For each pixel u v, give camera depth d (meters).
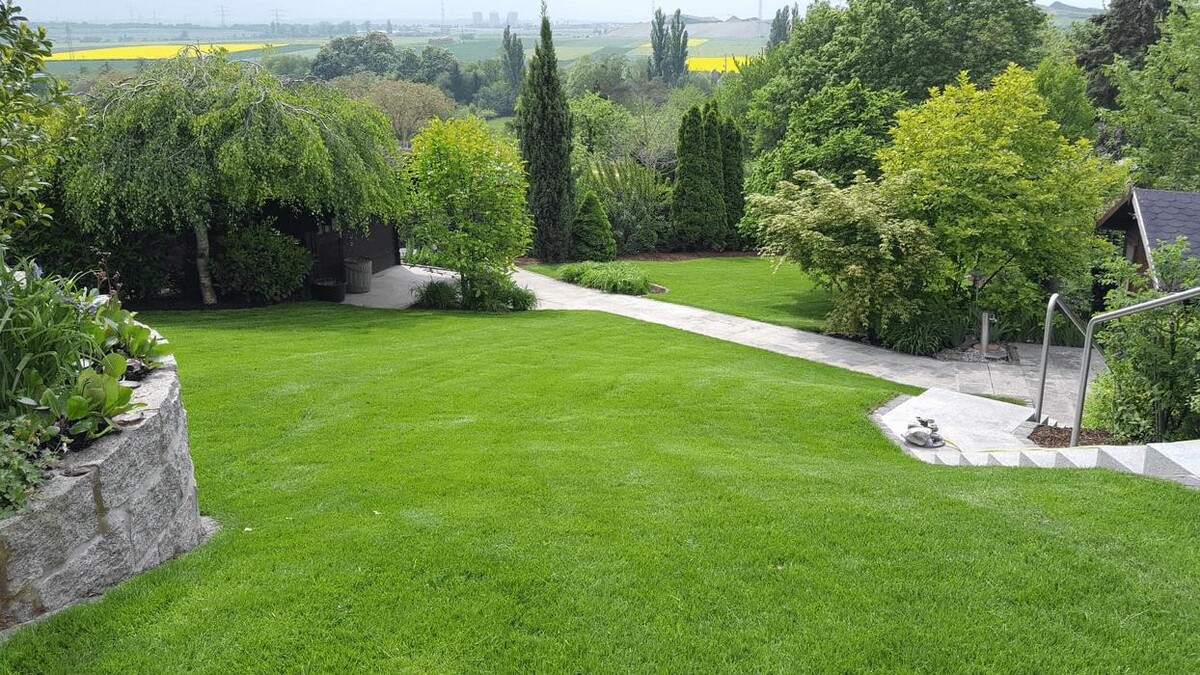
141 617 3.39
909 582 3.76
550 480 5.51
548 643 3.27
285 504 5.03
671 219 29.50
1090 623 3.36
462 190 16.66
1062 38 42.00
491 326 14.56
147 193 13.10
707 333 15.32
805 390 9.57
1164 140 21.08
